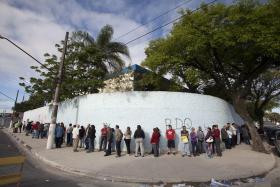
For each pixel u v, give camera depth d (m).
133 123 15.00
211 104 16.34
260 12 14.06
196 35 14.66
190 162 11.49
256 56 16.08
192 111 15.41
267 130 24.80
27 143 18.53
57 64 22.02
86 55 20.59
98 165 10.66
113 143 15.08
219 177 8.80
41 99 26.05
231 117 19.14
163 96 15.16
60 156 12.80
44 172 9.37
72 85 20.27
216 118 16.45
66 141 18.30
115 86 19.77
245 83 17.42
